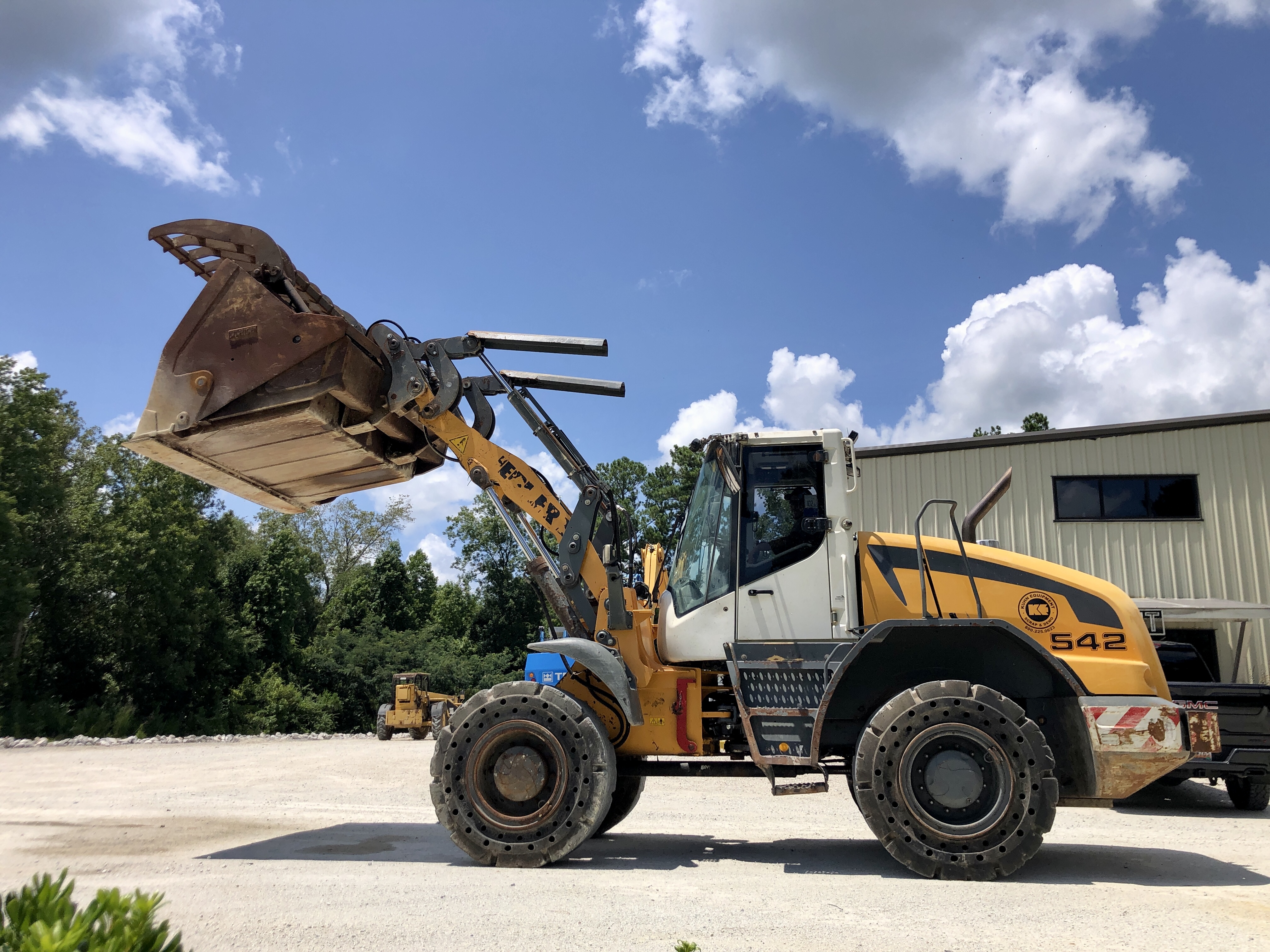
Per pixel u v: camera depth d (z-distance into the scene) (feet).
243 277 19.54
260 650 133.49
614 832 24.25
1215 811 30.53
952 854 16.90
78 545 99.30
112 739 66.49
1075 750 18.43
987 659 19.08
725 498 20.95
